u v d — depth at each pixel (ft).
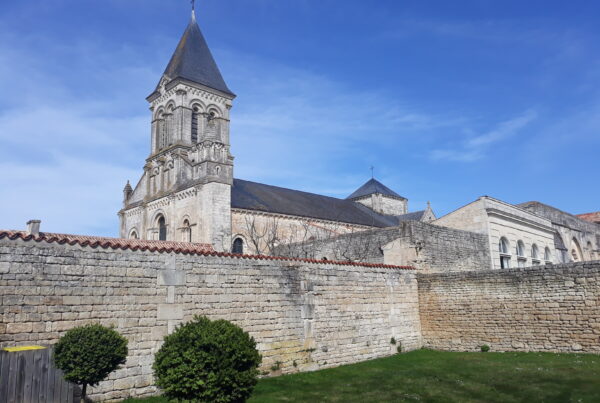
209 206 137.90
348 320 73.20
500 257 117.39
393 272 83.87
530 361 67.56
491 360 70.54
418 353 80.84
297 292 66.59
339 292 72.79
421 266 90.94
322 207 186.39
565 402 46.50
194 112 177.06
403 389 54.13
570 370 59.82
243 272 60.95
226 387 37.06
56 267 46.93
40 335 45.03
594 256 169.68
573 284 72.69
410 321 85.25
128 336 50.29
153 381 51.16
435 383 56.90
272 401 48.73
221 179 141.28
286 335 64.03
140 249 52.70
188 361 36.86
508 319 78.18
